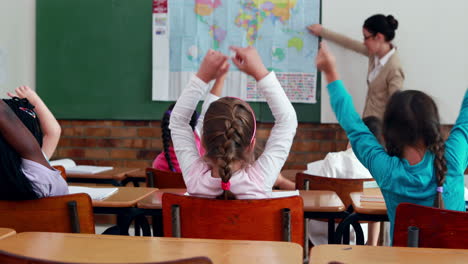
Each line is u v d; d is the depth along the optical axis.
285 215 1.35
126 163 4.30
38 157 1.60
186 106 1.51
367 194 2.09
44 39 4.32
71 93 4.32
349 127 1.64
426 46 3.85
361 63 3.92
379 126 2.47
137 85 4.25
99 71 4.29
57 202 1.56
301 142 4.09
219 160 1.35
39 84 4.34
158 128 4.25
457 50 3.82
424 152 1.58
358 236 2.07
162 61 4.20
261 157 1.45
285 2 4.03
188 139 1.51
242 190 1.40
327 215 1.82
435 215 1.32
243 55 1.47
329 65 1.62
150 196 1.96
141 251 0.96
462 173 1.59
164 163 2.86
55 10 4.30
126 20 4.23
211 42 4.13
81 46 4.29
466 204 1.80
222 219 1.38
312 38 4.01
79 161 4.35
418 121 1.56
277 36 4.05
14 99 1.79
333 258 0.94
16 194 1.54
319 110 4.05
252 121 1.43
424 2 3.84
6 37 4.29
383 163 1.60
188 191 1.47
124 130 4.30
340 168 2.54
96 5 4.26
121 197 1.94
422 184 1.56
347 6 3.94
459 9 3.80
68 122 4.35
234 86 4.11
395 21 3.65
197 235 1.40
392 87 3.61
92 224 1.59
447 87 3.84
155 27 4.19
